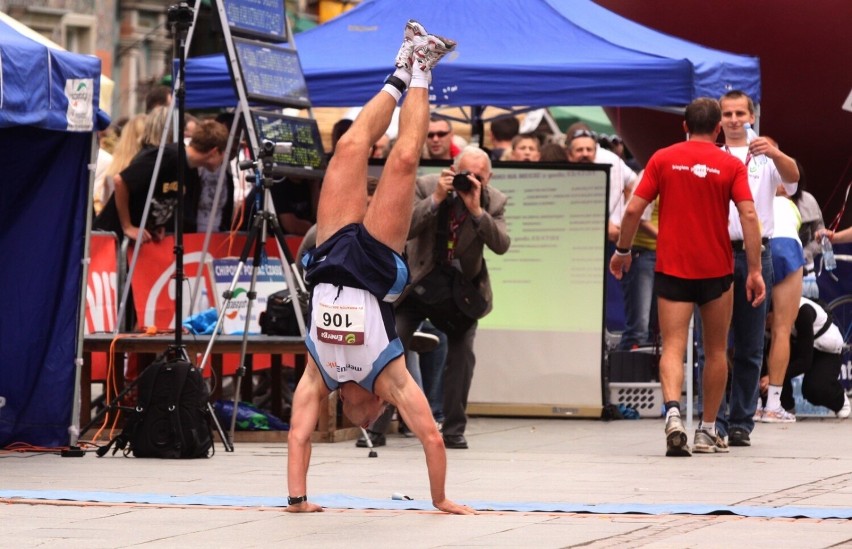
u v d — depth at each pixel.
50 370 16.20
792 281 19.84
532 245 20.81
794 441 17.61
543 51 20.16
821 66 25.48
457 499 12.12
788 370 20.64
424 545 9.47
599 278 20.67
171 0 49.31
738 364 16.89
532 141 25.31
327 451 16.50
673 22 26.19
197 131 19.80
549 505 11.50
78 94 15.59
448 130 22.34
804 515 10.90
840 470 14.48
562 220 20.73
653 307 22.95
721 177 15.86
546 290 20.78
